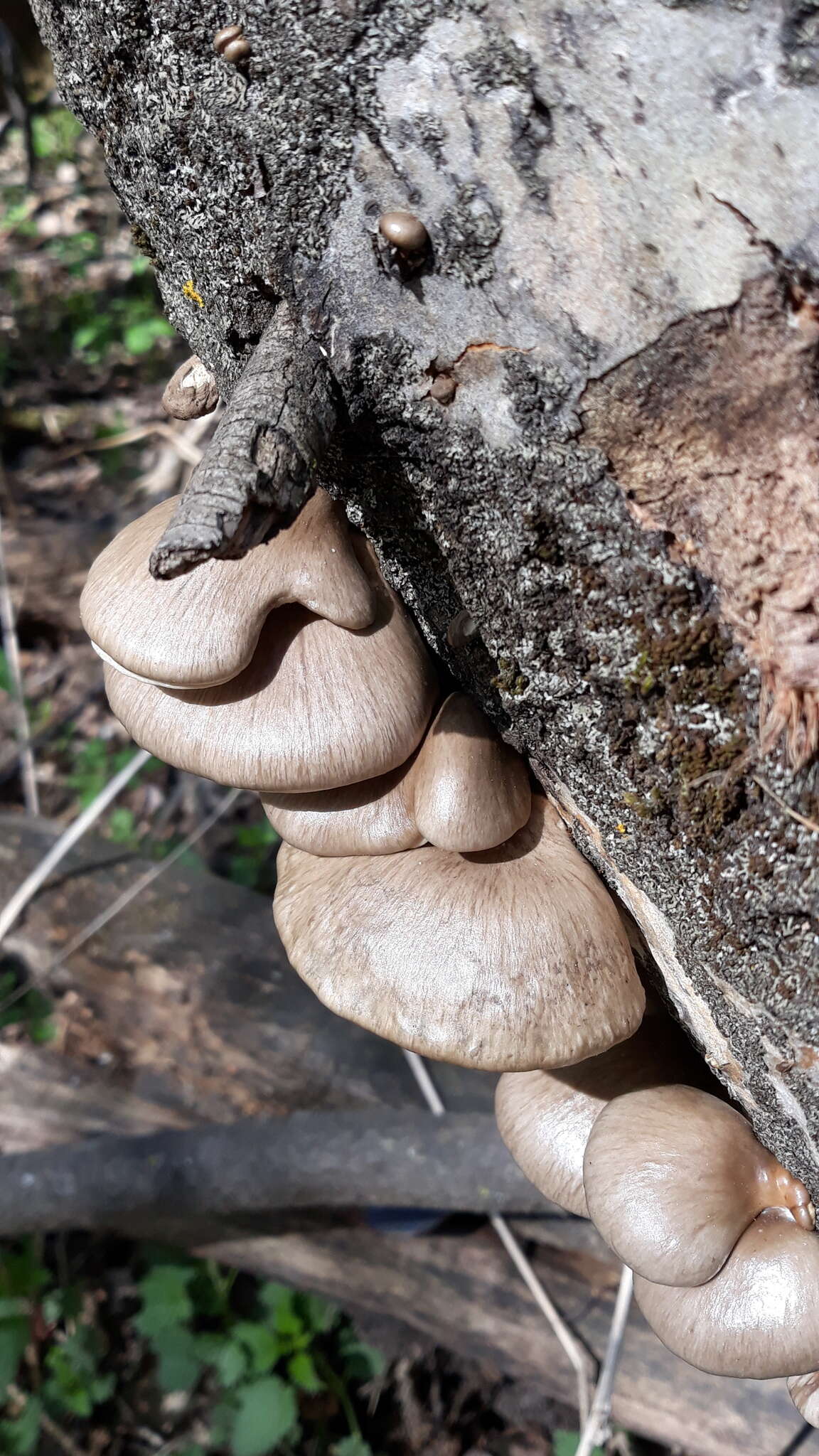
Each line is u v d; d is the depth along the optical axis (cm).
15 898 90
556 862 52
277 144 45
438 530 48
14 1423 86
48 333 198
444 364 45
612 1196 51
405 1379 87
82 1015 91
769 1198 52
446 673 54
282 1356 88
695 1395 73
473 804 51
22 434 176
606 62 41
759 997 48
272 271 46
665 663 46
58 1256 93
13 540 143
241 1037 88
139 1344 91
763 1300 50
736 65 41
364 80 43
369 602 51
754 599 45
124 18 45
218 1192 79
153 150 48
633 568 46
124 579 52
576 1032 50
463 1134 76
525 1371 77
